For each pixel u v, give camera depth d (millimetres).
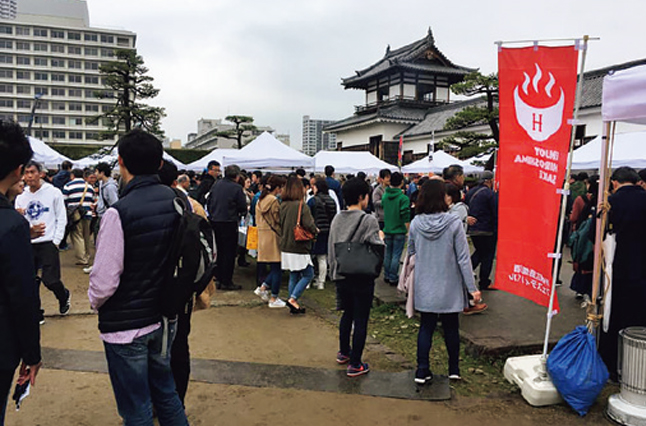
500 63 3811
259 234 6020
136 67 35562
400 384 3744
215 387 3660
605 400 3584
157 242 2217
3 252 1781
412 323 5422
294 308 5656
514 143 3834
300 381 3781
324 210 6996
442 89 36969
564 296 6305
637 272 3793
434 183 3688
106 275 2100
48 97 77125
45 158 13375
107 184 7766
